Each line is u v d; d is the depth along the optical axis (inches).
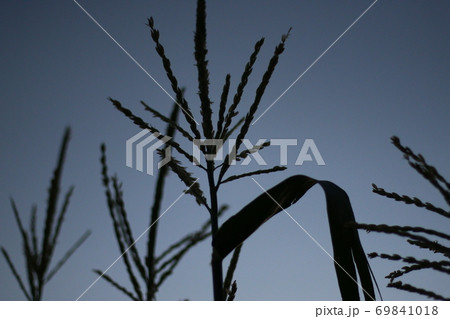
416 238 27.7
